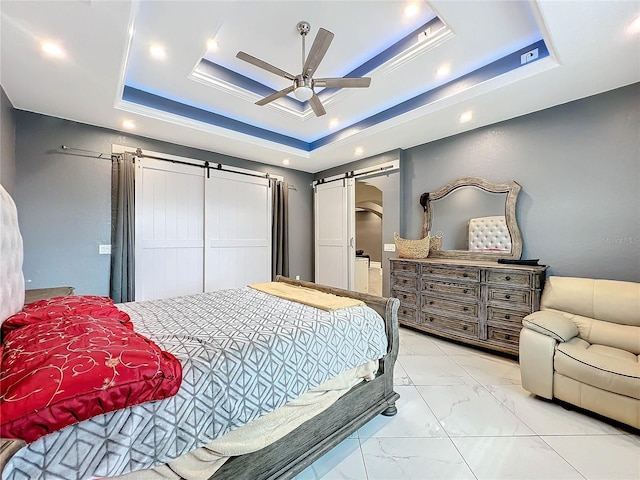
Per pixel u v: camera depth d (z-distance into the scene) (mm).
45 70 2234
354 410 1771
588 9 1666
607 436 1759
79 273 3264
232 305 2150
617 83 2451
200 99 3299
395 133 3627
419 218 4094
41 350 973
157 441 986
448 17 2076
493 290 2920
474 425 1873
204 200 4273
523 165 3094
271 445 1352
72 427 845
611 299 2201
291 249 5484
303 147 4789
